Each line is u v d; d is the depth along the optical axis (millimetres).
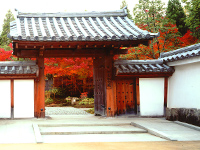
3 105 11945
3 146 7234
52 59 21656
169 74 12875
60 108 21547
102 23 13586
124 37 11242
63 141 8156
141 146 7391
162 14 21094
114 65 12633
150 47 20578
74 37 10992
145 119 12328
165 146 7402
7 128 9844
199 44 10430
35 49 12258
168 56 13016
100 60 13500
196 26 20234
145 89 13016
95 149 6938
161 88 13141
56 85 27719
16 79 12039
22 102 12070
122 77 12898
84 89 27031
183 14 28719
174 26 21047
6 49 30891
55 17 13664
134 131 9875
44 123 10836
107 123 11102
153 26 20625
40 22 13031
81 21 13648
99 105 13750
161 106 13109
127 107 12969
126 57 21500
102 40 11211
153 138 8781
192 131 9648
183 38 21375
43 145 7422
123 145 7531
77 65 22500
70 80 26266
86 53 12633
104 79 12859
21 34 11258
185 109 11031
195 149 7027
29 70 11680
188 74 11484
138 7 20828
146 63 13141
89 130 9797
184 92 11773
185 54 10875
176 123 11242
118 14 14297
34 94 12172
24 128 9852
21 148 6988
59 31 11945
